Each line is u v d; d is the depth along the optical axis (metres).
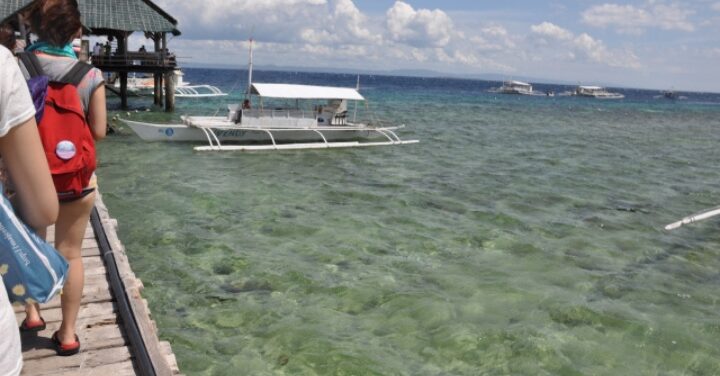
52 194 2.16
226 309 7.46
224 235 10.60
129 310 4.34
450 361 6.45
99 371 3.70
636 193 16.80
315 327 7.05
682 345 7.18
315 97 22.72
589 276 9.46
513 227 12.25
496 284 8.84
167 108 32.81
